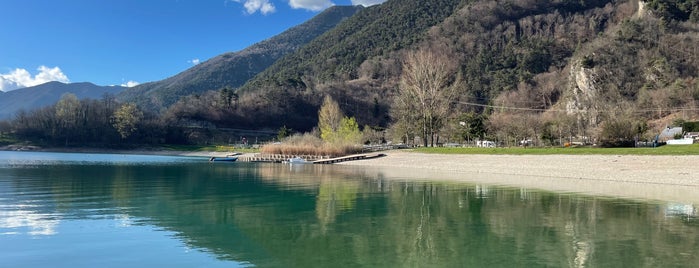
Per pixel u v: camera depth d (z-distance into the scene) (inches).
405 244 554.9
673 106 3922.2
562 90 5472.4
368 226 663.1
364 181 1359.5
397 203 885.2
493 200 919.7
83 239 574.6
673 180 1216.8
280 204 875.4
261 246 547.8
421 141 3472.0
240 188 1156.5
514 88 5861.2
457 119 3459.6
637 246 534.9
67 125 4756.4
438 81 2994.6
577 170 1496.1
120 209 804.6
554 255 500.7
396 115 3996.1
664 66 4586.6
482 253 511.8
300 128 6363.2
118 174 1579.7
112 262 479.5
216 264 475.5
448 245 548.1
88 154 3986.2
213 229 639.8
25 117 4968.0
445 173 1690.5
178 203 884.0
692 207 814.5
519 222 685.9
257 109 6402.6
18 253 508.4
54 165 2060.8
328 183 1291.8
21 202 870.4
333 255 508.1
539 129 3157.0
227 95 6378.0
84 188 1115.9
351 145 2874.0
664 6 5733.3
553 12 7785.4
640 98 4156.0
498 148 2217.0
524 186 1185.4
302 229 641.6
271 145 3065.9
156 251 522.9
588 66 4847.4
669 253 502.9
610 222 679.7
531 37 7258.9
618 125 2154.3
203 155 4042.8
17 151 4419.3
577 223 673.6
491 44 7431.1
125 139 4810.5
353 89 7096.5
